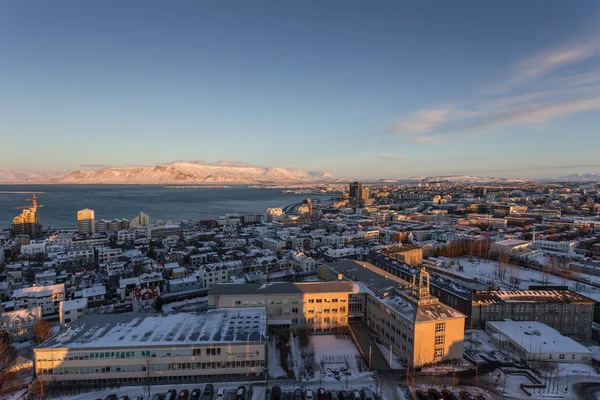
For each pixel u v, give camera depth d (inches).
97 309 6348.4
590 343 5369.1
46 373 3909.9
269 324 5369.1
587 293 7111.2
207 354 4037.9
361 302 5620.1
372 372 4256.9
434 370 4293.8
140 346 3964.1
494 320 5610.2
